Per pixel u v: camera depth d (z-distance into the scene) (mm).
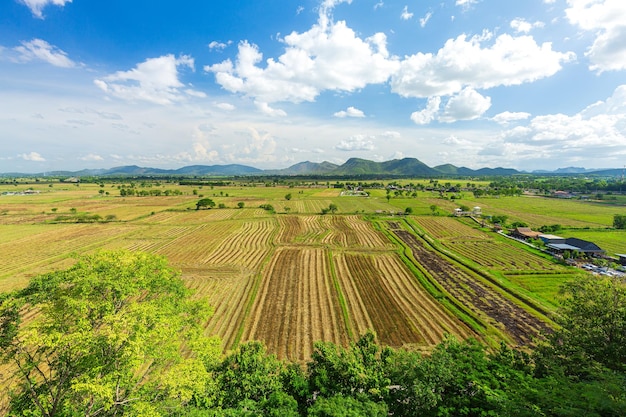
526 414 15367
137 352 14828
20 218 123250
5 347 14641
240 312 44875
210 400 19500
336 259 71625
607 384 15383
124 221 118312
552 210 142625
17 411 14984
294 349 36031
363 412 17641
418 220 118375
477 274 60625
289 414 18422
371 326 41219
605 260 66062
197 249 80812
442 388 19906
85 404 16359
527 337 38094
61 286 16359
